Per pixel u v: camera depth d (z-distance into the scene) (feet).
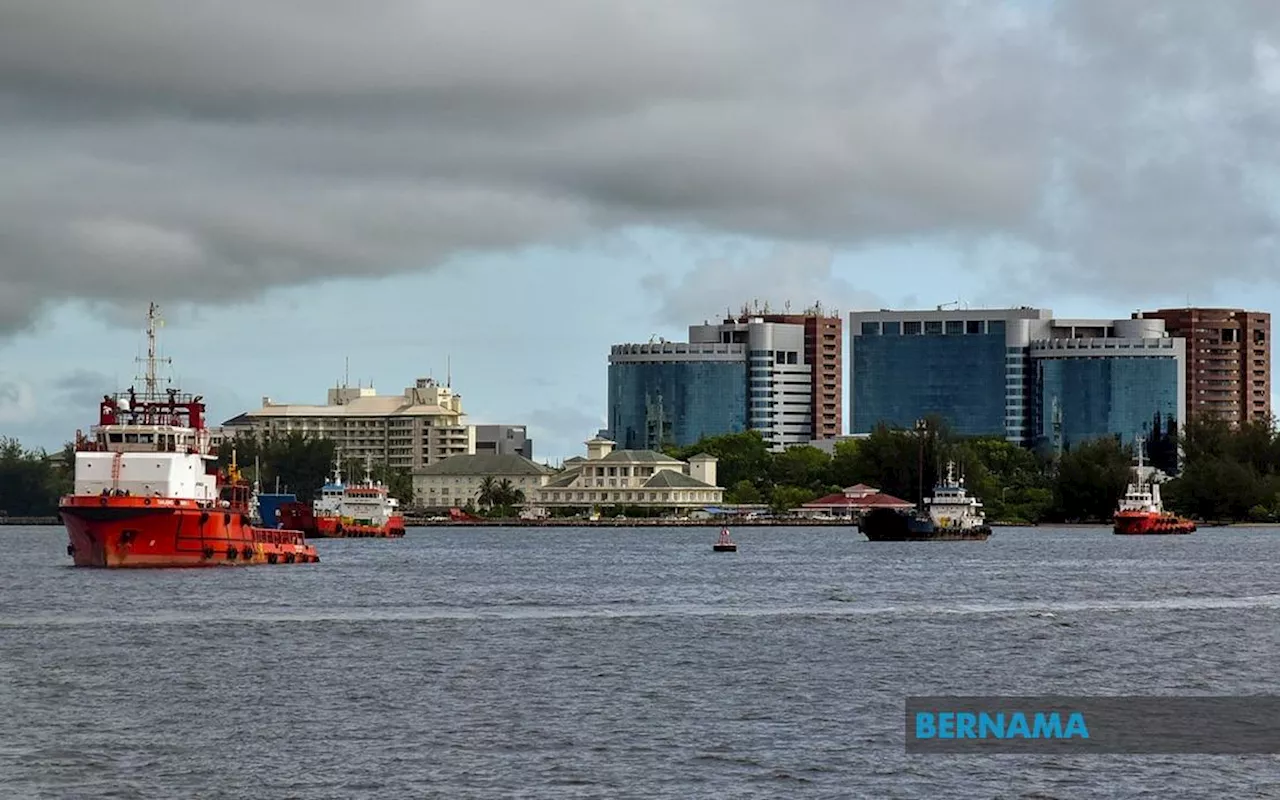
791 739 590.96
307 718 624.18
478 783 524.52
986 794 519.60
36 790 513.86
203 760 552.41
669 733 599.98
